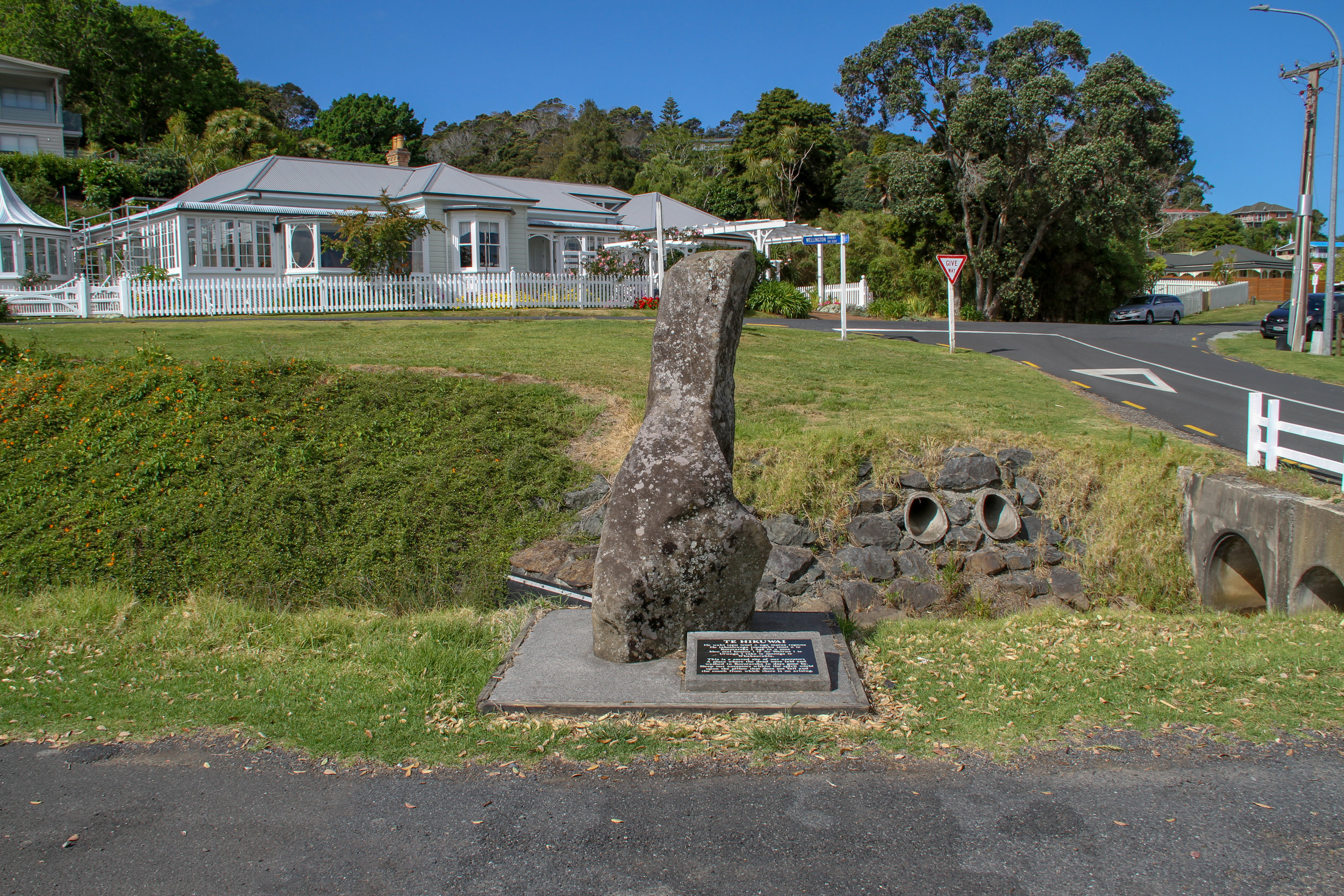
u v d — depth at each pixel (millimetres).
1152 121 40031
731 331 5551
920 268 42531
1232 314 53312
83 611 6828
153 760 4453
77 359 13016
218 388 11391
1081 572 9766
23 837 3777
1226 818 3812
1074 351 23031
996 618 9070
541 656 5598
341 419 10906
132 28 61000
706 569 5410
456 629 6414
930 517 10055
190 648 6023
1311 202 25062
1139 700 4941
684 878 3465
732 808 3941
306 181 31062
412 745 4551
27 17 58375
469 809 3980
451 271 30047
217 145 50219
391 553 8961
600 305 28375
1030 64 39375
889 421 11664
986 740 4508
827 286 41469
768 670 5066
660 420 5500
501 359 14148
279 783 4227
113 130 61062
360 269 25531
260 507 9281
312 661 5773
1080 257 45438
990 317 42531
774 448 10297
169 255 27391
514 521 9539
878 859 3559
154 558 8672
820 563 9617
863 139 84750
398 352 14695
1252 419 9711
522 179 39219
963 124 38812
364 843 3727
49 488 9570
